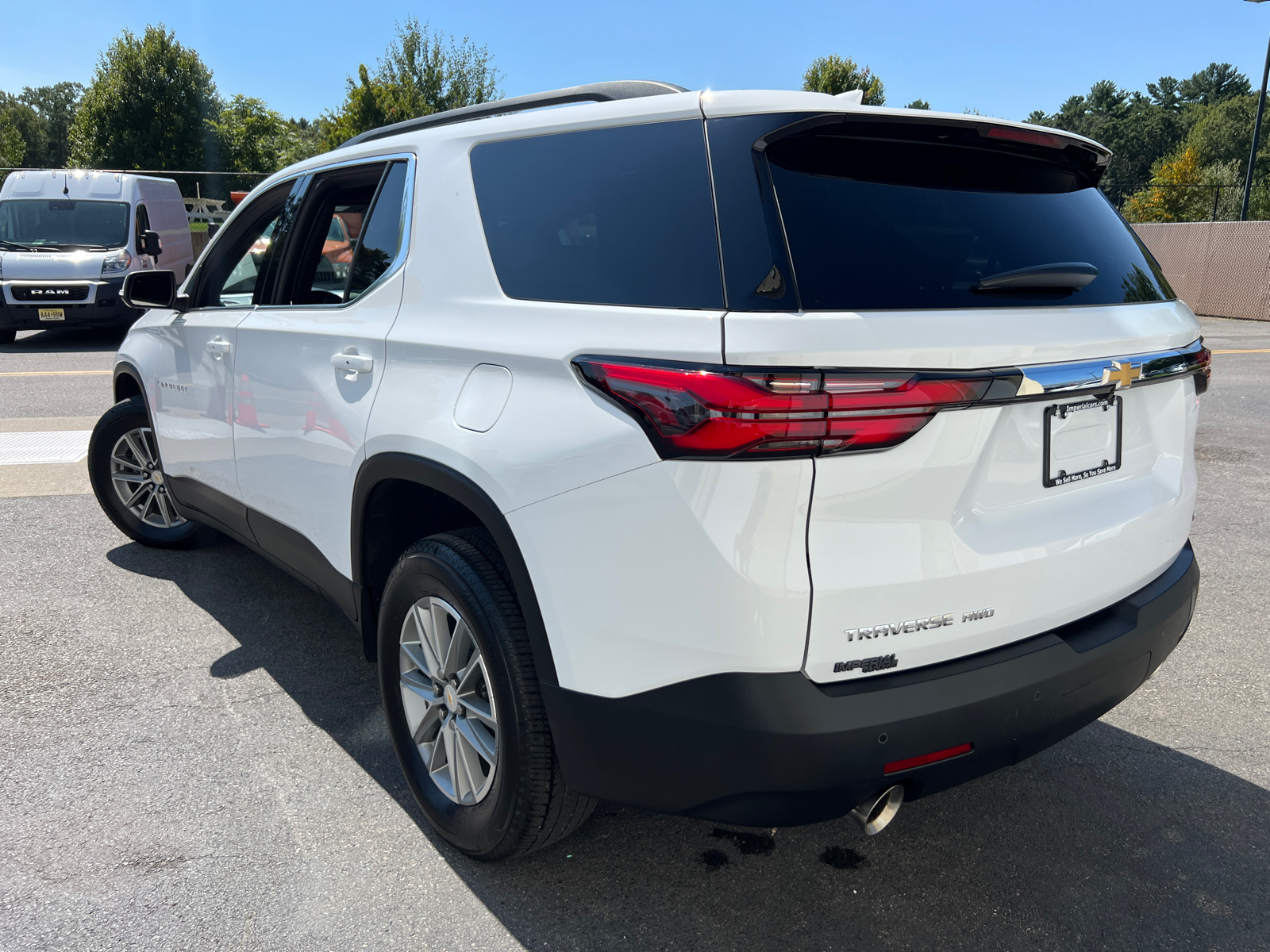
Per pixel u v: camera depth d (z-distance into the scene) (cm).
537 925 208
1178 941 205
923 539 171
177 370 363
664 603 169
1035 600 189
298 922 207
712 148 181
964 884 224
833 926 209
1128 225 237
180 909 211
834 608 164
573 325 188
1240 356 1252
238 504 329
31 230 1317
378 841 237
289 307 293
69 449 650
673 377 164
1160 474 229
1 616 371
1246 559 455
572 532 180
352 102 3241
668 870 228
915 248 179
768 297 163
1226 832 245
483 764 225
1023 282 181
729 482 160
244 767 269
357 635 361
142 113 4369
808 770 165
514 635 198
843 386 157
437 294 228
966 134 196
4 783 259
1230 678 333
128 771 266
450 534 221
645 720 176
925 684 172
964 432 172
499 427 196
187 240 1631
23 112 10250
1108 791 264
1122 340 195
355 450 244
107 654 340
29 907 211
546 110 218
